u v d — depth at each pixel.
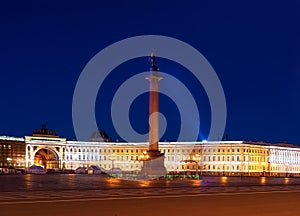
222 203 27.03
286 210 23.78
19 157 182.00
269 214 21.84
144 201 27.45
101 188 42.28
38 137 186.62
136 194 33.66
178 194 34.53
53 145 188.38
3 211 21.08
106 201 26.91
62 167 188.50
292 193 38.31
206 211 22.59
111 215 20.27
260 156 178.62
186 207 24.33
